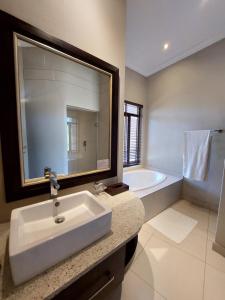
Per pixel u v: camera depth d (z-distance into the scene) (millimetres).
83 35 1161
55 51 1037
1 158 888
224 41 2121
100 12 1254
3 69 831
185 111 2639
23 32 878
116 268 826
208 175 2443
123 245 802
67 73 1193
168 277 1320
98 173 1418
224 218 1528
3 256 696
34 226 875
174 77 2736
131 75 2873
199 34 2066
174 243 1714
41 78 1053
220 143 2270
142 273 1357
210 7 1682
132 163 3273
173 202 2623
